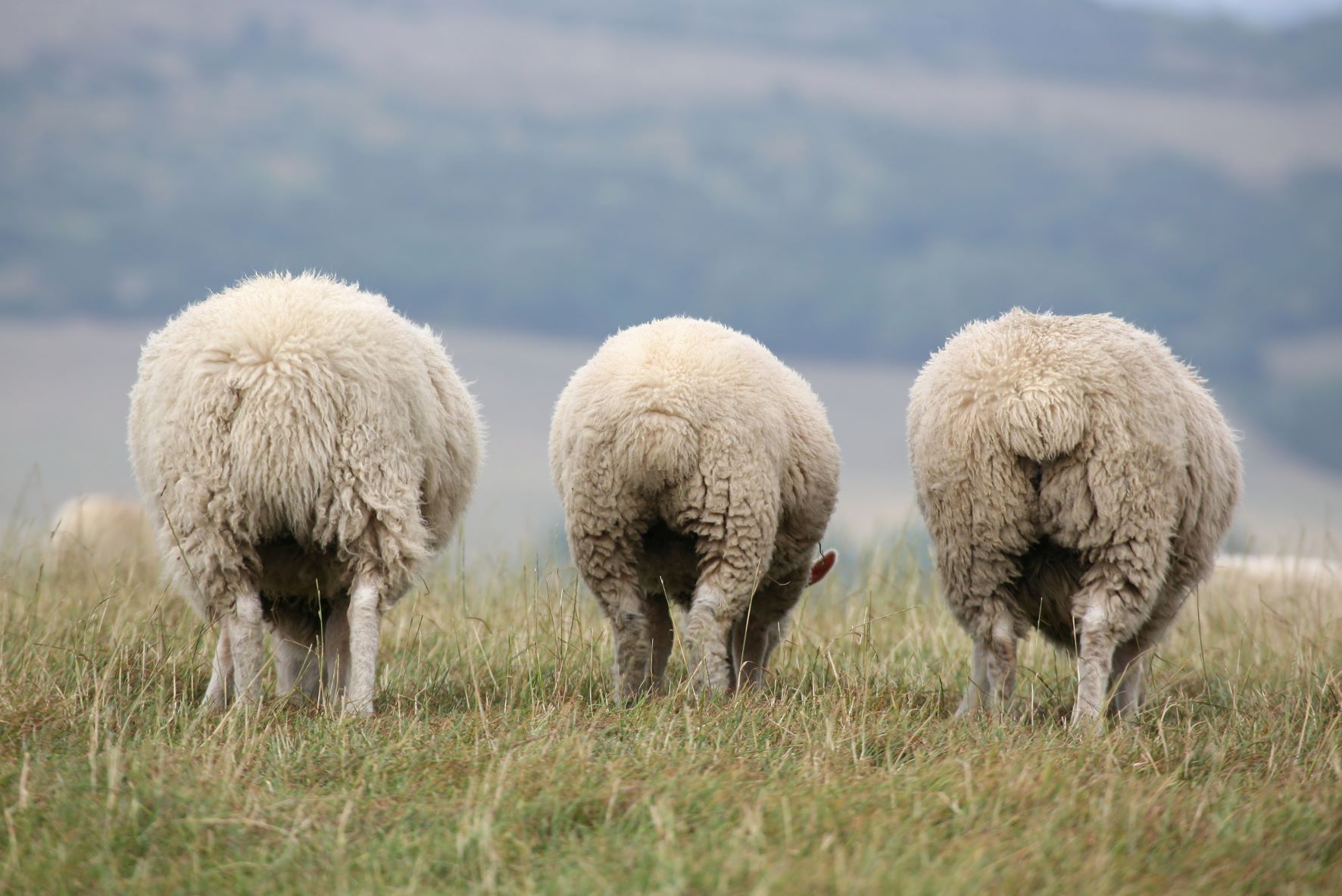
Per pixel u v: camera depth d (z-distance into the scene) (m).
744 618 16.77
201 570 12.79
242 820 9.53
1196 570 14.87
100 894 8.59
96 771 10.28
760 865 8.64
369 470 12.72
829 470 16.06
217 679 13.89
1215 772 11.32
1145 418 13.09
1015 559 13.80
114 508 28.19
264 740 11.47
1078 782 10.68
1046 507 13.34
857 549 23.11
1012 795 10.14
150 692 13.80
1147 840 9.45
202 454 12.51
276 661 14.84
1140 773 11.37
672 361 14.04
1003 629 13.87
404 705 13.73
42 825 9.54
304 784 10.73
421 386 13.45
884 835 9.26
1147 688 15.76
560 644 15.30
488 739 11.55
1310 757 11.95
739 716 12.74
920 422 14.80
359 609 12.76
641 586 14.96
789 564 16.38
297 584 14.02
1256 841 9.46
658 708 12.91
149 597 18.39
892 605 20.30
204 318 13.19
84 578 20.55
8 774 10.38
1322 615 21.17
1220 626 20.58
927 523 14.71
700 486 13.91
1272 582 23.42
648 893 8.32
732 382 14.09
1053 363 13.18
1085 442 13.03
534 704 13.00
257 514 12.64
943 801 9.97
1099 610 13.33
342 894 8.43
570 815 9.77
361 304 13.57
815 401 16.22
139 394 13.87
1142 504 13.11
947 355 14.34
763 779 10.62
